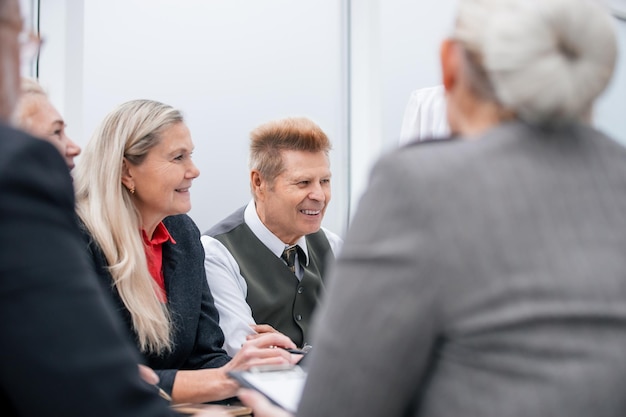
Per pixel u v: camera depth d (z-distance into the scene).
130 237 1.62
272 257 2.02
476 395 0.66
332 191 2.95
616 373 0.65
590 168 0.72
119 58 2.39
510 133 0.72
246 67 2.68
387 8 2.90
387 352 0.68
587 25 0.69
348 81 2.94
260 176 2.01
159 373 1.56
